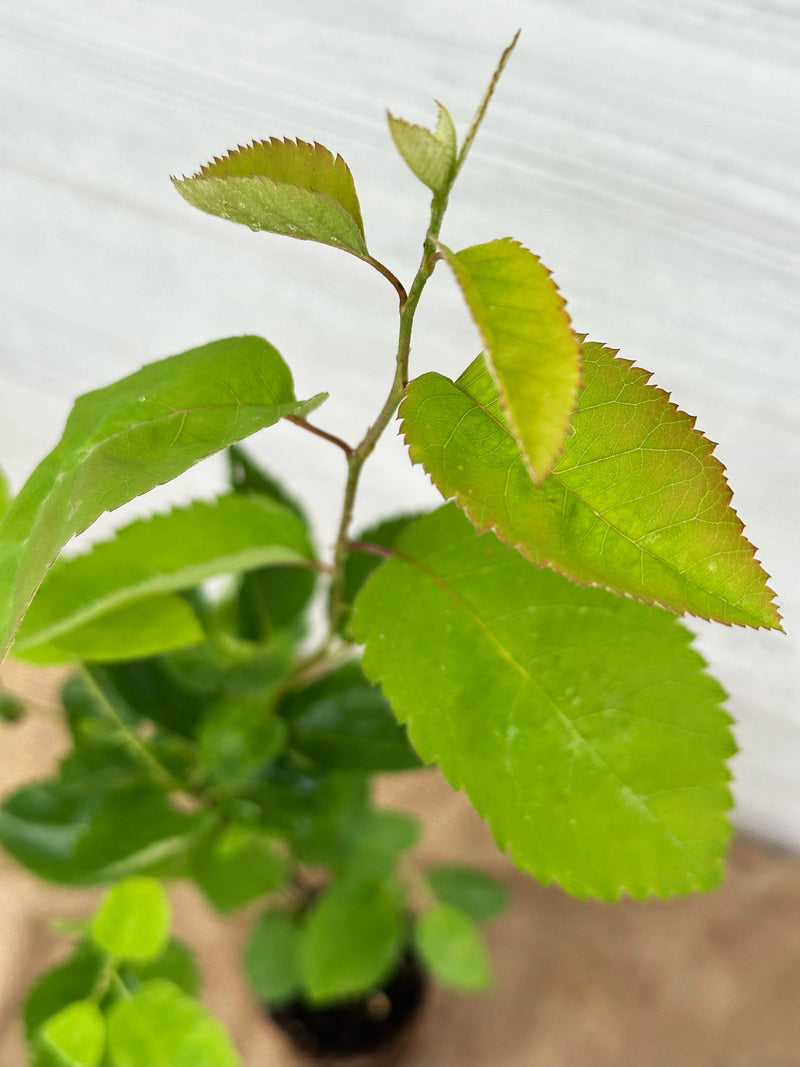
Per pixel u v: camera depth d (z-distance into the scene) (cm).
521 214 24
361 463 17
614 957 43
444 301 27
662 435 14
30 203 30
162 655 26
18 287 34
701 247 23
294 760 27
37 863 26
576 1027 41
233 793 26
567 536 14
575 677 17
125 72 25
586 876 16
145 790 27
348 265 27
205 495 41
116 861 25
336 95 23
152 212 28
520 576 18
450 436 15
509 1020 42
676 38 20
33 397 39
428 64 22
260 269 29
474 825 45
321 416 34
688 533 14
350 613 22
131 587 20
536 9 20
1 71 26
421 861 44
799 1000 41
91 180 28
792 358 24
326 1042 39
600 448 15
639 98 21
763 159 21
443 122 13
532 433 11
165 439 15
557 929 43
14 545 13
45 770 43
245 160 13
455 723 17
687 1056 41
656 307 25
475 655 17
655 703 17
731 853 44
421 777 45
